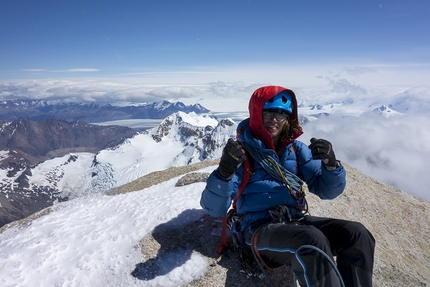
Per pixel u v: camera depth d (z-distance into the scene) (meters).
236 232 4.48
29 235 6.32
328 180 4.14
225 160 3.66
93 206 7.79
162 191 7.74
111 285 4.49
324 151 3.81
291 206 4.27
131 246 5.22
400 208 8.15
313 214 6.49
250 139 4.18
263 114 4.23
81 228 6.24
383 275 5.01
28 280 4.71
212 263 4.67
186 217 5.89
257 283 4.34
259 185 4.23
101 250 5.19
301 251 3.28
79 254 5.17
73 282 4.60
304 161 4.49
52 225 6.66
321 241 3.23
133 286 4.38
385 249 6.15
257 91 4.21
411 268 5.77
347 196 7.87
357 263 3.40
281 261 3.80
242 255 4.55
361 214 7.30
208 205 4.06
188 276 4.46
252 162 4.28
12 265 5.00
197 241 5.18
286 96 4.20
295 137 4.32
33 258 5.15
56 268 4.90
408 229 7.41
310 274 3.14
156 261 4.78
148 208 6.50
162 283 4.39
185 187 7.59
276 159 4.21
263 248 3.80
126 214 6.51
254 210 4.29
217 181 3.78
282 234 3.54
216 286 4.31
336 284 3.06
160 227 5.65
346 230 3.52
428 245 7.10
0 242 6.35
